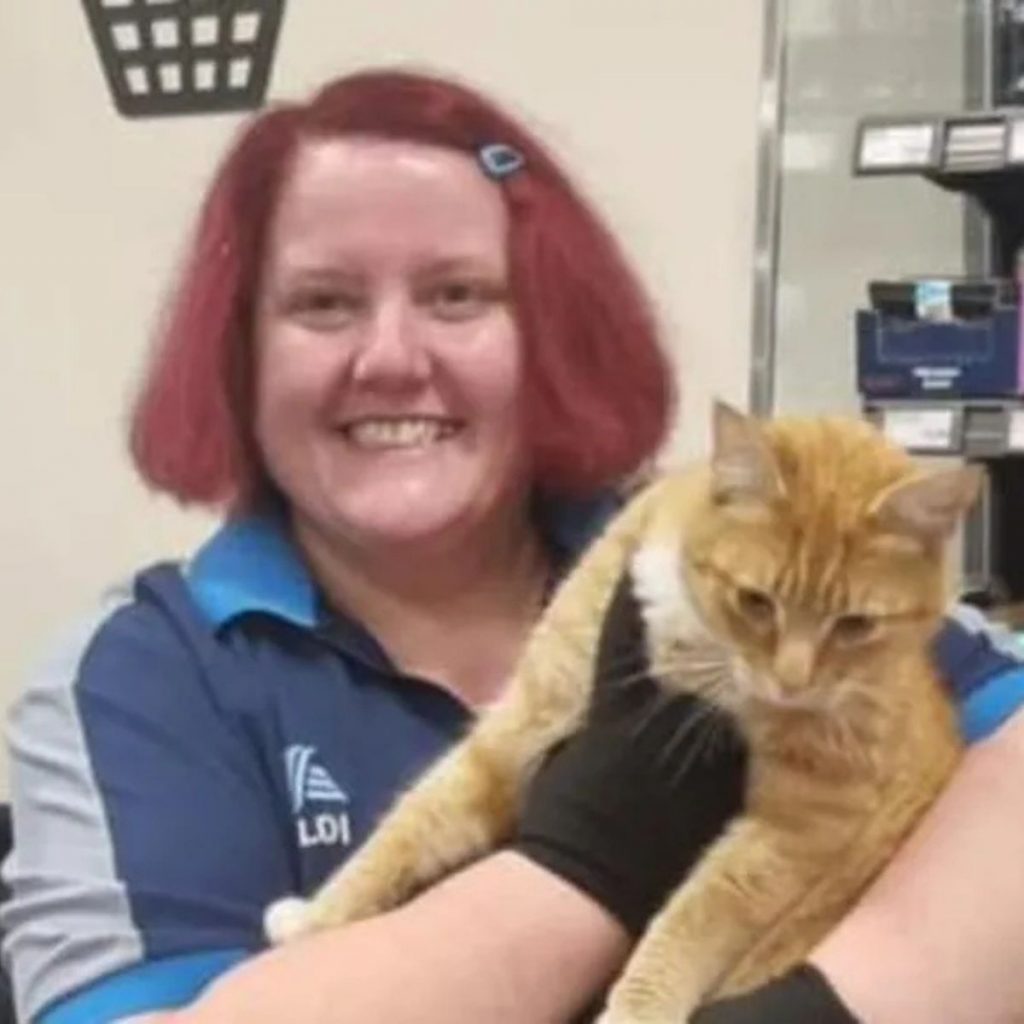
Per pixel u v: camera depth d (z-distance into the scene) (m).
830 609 1.37
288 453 1.56
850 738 1.35
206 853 1.41
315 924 1.40
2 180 3.52
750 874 1.33
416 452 1.55
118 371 3.49
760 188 2.95
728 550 1.39
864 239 2.98
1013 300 2.55
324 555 1.59
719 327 3.12
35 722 1.48
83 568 3.55
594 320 1.62
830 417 1.77
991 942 1.28
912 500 1.40
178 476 1.63
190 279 1.63
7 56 3.49
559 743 1.43
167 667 1.48
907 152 2.59
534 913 1.30
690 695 1.37
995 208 2.91
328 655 1.53
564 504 1.66
